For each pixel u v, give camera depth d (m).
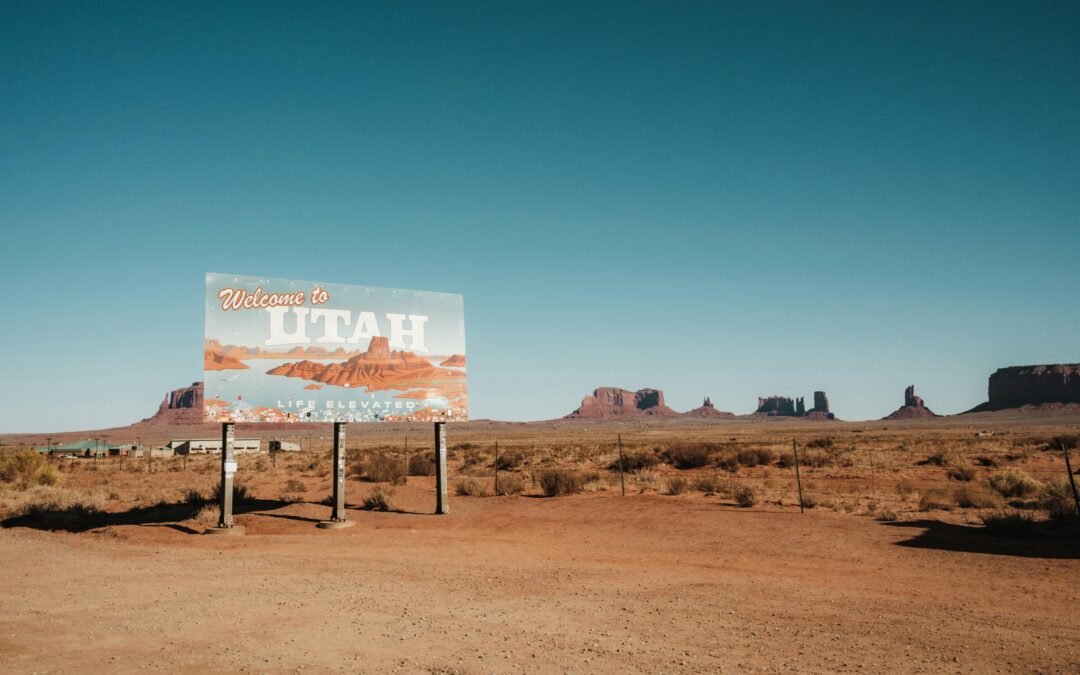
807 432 166.25
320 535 21.12
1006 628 9.98
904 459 54.09
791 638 9.45
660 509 24.44
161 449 94.75
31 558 16.11
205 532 21.20
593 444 92.62
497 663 8.25
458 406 26.81
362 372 25.03
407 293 26.66
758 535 19.06
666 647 8.99
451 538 20.31
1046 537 18.19
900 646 9.04
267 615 10.70
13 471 40.53
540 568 15.21
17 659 8.32
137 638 9.33
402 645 9.04
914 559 15.72
